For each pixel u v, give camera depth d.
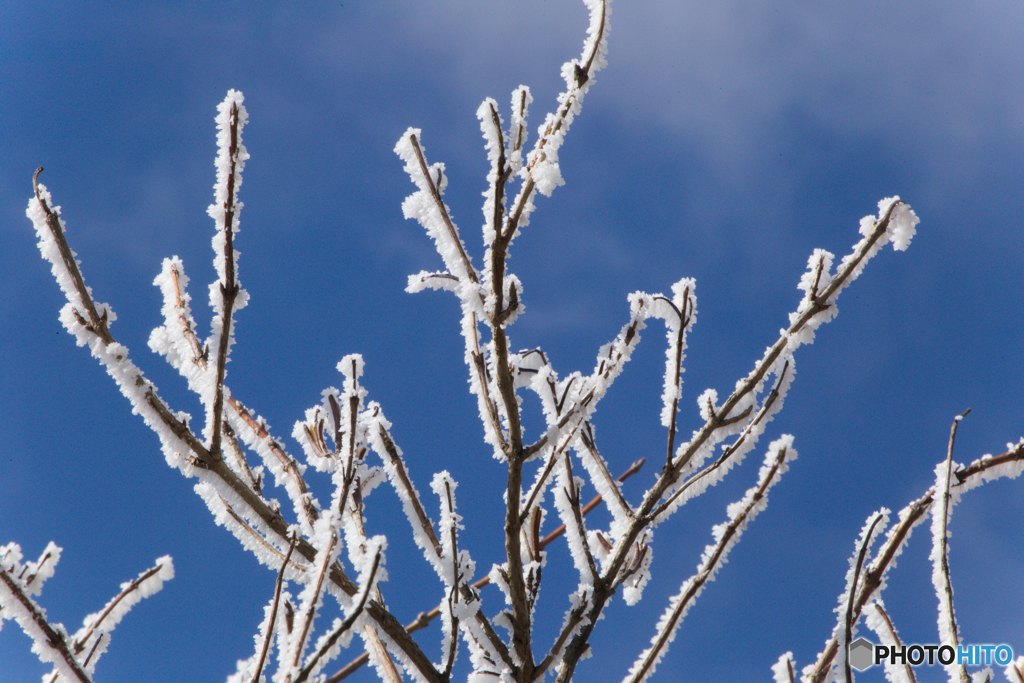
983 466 3.00
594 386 3.03
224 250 2.95
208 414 2.97
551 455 3.03
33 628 2.95
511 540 3.03
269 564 2.98
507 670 3.03
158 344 2.98
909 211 3.02
